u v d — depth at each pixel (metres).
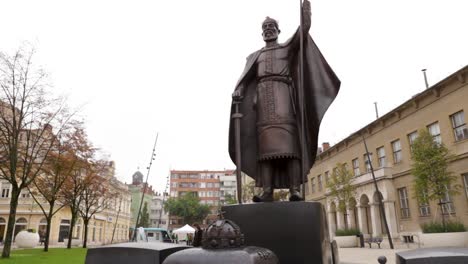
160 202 96.88
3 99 18.64
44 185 23.94
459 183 23.12
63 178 24.66
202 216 77.50
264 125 3.93
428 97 26.22
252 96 4.31
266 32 4.33
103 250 3.21
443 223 19.05
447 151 21.67
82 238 47.44
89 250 3.27
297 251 3.21
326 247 3.45
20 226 41.09
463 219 22.62
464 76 22.95
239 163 3.89
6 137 18.70
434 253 2.37
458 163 23.28
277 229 3.31
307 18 3.90
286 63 4.11
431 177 21.25
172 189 103.06
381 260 2.89
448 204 24.00
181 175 104.38
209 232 2.25
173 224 93.38
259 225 3.36
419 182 21.59
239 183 3.83
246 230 3.38
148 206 90.94
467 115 22.78
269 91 4.00
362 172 34.12
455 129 23.94
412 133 28.08
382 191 29.17
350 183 31.69
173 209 77.06
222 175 103.56
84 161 25.78
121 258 3.08
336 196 31.98
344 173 32.00
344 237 25.67
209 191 103.25
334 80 3.99
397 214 28.72
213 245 2.20
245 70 4.25
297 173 3.85
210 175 104.94
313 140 3.95
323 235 3.33
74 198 27.78
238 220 3.44
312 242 3.21
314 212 3.28
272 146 3.83
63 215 43.59
